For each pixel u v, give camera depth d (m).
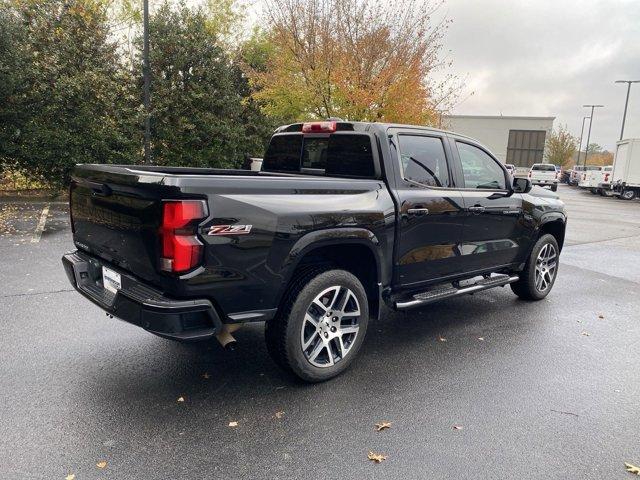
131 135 14.40
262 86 17.05
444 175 4.48
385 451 2.78
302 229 3.21
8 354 3.85
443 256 4.44
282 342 3.33
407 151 4.14
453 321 5.11
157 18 15.88
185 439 2.83
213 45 16.50
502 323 5.07
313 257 3.67
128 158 14.09
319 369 3.52
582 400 3.45
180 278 2.76
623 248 10.15
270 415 3.12
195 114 16.09
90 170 3.43
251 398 3.33
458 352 4.26
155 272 2.87
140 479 2.47
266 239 3.04
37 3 13.48
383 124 4.03
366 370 3.84
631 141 24.84
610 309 5.70
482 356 4.18
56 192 13.68
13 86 12.00
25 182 14.24
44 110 12.81
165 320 2.77
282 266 3.14
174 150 16.48
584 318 5.32
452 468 2.64
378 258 3.77
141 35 16.52
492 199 4.90
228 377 3.63
